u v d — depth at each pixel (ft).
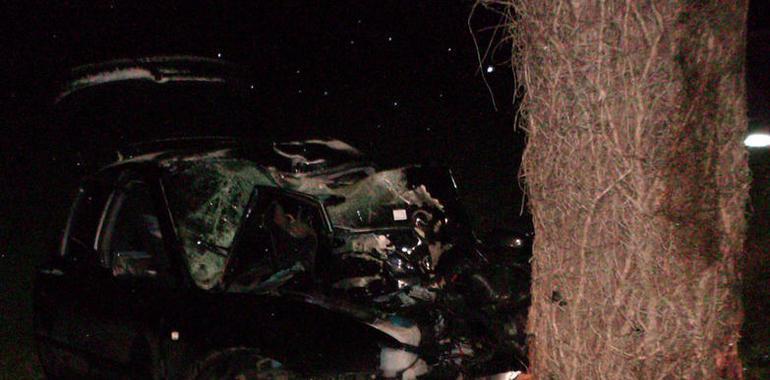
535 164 8.66
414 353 12.14
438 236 16.83
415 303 13.94
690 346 7.97
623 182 7.93
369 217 16.92
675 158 7.79
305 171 17.78
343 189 17.47
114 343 14.29
